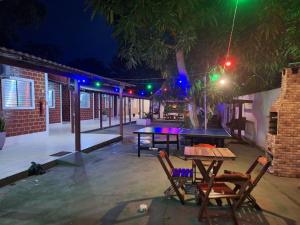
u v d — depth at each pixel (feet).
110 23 9.54
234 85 32.07
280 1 9.87
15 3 45.52
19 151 27.91
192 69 31.37
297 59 21.68
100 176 20.86
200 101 34.35
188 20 9.40
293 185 18.99
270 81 31.55
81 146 31.22
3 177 18.44
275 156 21.30
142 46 21.27
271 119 22.90
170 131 29.55
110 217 13.56
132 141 39.88
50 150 28.58
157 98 43.45
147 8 8.34
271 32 11.37
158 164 24.97
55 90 54.29
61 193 16.98
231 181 12.99
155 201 15.71
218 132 28.68
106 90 49.52
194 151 16.24
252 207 14.97
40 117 38.11
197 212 14.23
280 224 13.02
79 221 13.11
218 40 16.24
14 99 33.17
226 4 9.80
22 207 14.75
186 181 17.39
